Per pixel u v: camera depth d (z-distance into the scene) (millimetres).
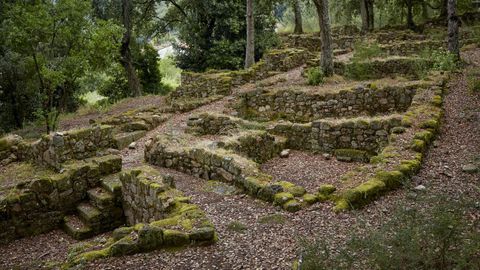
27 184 7484
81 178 8062
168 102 18000
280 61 20672
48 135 10062
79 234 7176
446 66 13945
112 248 4820
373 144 9641
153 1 25219
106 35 14539
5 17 14344
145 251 4883
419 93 11508
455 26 14461
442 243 4066
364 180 6512
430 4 29266
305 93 14258
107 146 10812
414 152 7430
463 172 6750
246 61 20953
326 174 8594
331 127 10266
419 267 3928
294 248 4793
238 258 4668
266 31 25297
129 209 7543
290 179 8320
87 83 24922
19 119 18984
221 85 17156
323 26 16359
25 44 13172
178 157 8992
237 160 7668
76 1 13383
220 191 7285
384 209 5688
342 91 13492
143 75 28109
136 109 16172
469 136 8500
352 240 4359
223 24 23625
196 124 12203
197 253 4812
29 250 6762
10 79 17344
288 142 11172
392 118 9430
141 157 10453
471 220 4824
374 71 15812
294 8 30500
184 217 5469
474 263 3818
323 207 5977
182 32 24891
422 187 6133
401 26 26938
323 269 4082
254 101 15680
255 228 5516
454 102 10805
